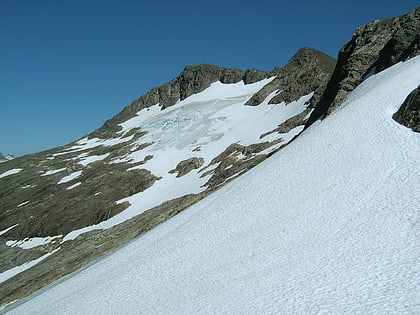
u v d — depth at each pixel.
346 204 20.94
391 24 57.12
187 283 21.56
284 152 36.91
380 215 18.34
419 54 41.31
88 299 27.89
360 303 12.58
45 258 65.44
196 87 152.00
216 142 99.56
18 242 77.38
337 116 36.44
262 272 18.14
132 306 22.33
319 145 31.34
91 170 107.62
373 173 22.62
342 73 56.19
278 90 113.69
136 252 34.91
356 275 14.40
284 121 90.12
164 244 31.28
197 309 17.03
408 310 11.38
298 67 116.62
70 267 51.28
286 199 25.78
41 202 93.00
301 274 16.19
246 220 26.27
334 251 17.03
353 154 26.38
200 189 68.12
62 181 105.69
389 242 15.87
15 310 37.62
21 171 125.31
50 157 135.12
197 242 27.39
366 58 53.91
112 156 114.31
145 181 87.31
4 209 97.62
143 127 135.25
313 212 22.00
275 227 22.75
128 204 79.62
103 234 60.50
